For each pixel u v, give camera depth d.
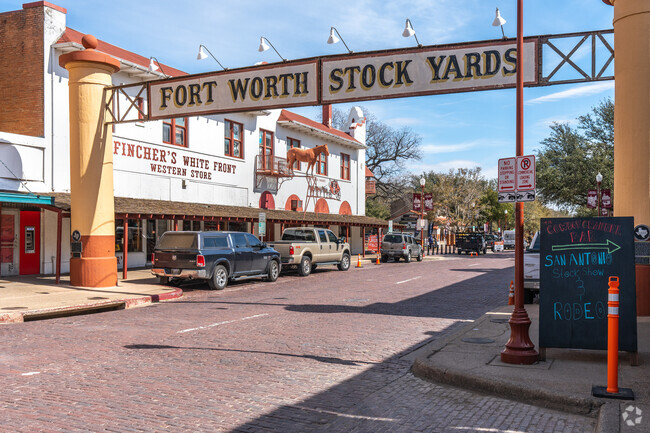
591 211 53.81
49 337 9.55
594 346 7.29
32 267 20.20
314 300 15.07
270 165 31.12
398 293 16.83
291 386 6.63
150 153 23.83
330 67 14.31
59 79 20.28
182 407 5.75
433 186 66.75
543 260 7.56
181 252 17.17
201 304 14.34
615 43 11.93
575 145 46.44
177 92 16.39
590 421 5.50
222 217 23.69
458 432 5.16
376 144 68.25
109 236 17.36
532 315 11.80
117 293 15.48
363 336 9.88
